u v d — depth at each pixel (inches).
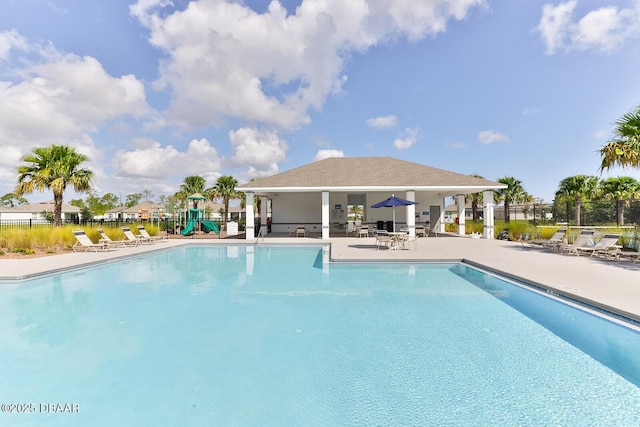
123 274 416.8
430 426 117.9
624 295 247.4
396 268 444.1
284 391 142.0
